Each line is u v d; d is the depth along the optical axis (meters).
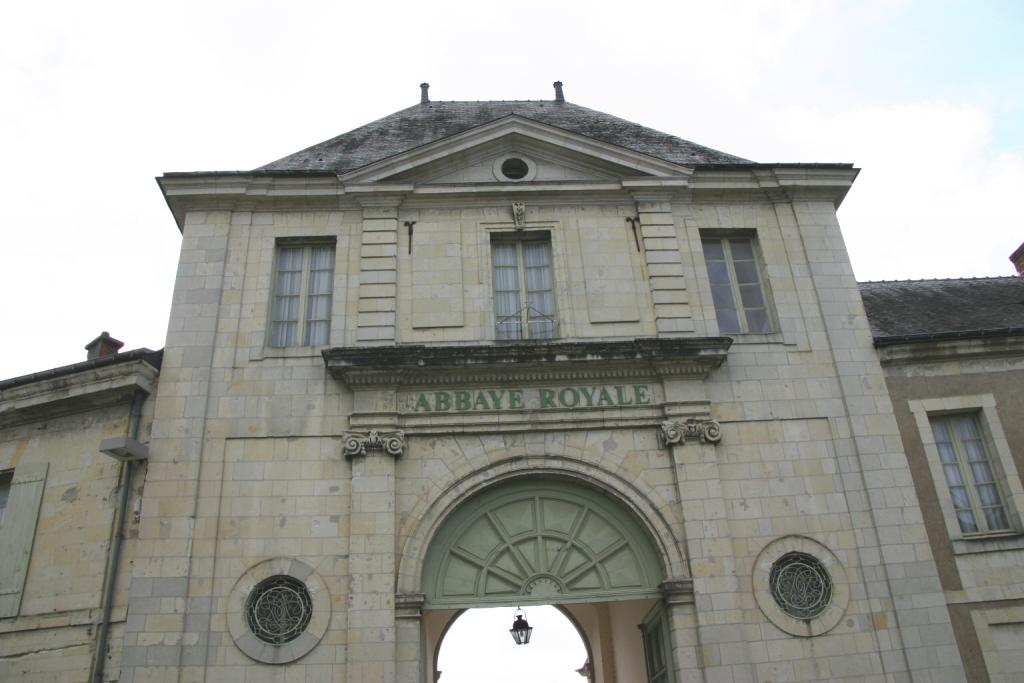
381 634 10.23
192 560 10.58
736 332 12.84
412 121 16.59
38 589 11.34
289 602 10.52
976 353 12.62
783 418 11.92
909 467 11.80
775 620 10.67
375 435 11.24
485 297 12.66
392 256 12.77
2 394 12.44
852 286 13.00
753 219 13.59
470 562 11.21
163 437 11.25
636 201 13.46
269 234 12.98
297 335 12.48
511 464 11.45
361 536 10.74
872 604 10.84
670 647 10.74
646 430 11.76
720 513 11.13
